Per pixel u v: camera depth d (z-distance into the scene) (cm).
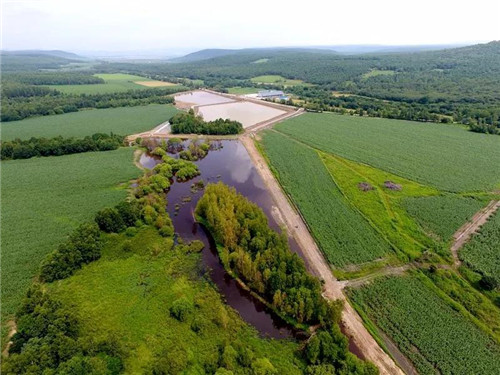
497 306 5172
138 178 9744
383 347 4547
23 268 5859
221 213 6831
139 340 4484
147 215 7350
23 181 9369
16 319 4691
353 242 6738
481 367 4247
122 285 5538
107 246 6481
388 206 8200
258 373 3988
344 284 5672
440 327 4809
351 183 9450
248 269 5528
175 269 6066
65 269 5647
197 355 4322
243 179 9969
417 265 6116
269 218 7725
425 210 7919
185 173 9994
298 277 5150
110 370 3928
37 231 6950
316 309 4803
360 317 5028
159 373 3931
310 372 4075
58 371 3622
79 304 5050
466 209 7938
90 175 9812
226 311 5056
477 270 5878
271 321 5009
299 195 8756
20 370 3625
